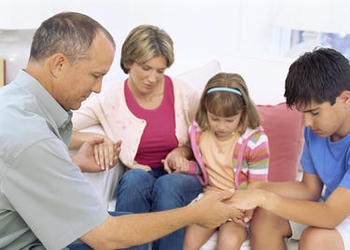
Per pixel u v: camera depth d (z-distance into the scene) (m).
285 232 1.42
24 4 2.14
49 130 1.07
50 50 1.09
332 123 1.29
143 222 1.14
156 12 2.22
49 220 1.05
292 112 1.74
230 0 2.16
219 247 1.44
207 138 1.68
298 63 1.32
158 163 1.74
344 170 1.40
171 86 1.74
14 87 1.14
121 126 1.69
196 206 1.23
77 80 1.12
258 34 2.18
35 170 1.03
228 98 1.54
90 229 1.08
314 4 2.00
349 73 1.28
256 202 1.35
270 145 1.73
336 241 1.28
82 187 1.08
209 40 2.23
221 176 1.65
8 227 1.10
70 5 2.21
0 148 1.02
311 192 1.50
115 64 2.30
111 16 2.24
